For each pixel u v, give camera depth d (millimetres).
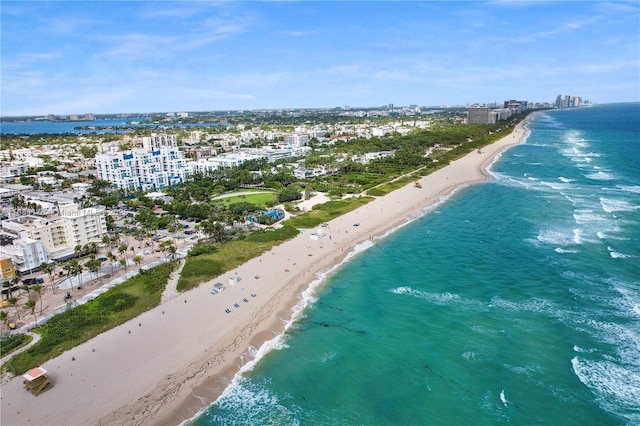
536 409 61938
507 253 119188
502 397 64562
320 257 122250
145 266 118312
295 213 173125
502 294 95375
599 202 169125
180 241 141875
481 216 158125
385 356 75688
